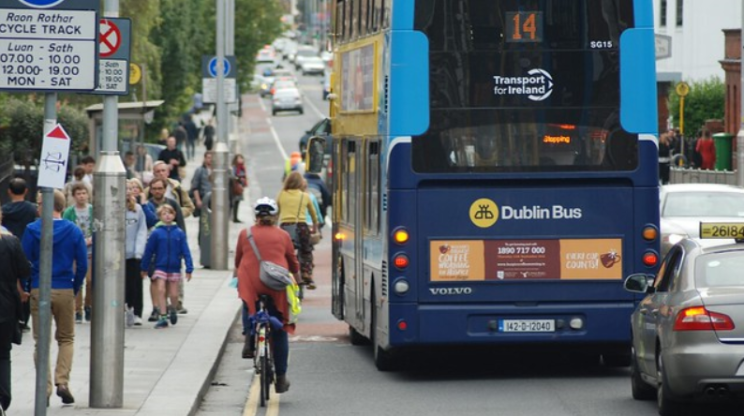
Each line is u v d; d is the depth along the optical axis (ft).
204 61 288.10
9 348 103.50
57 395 118.93
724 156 407.44
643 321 116.06
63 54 87.71
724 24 586.86
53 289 114.11
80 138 317.63
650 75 131.03
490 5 130.11
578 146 131.03
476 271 131.03
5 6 87.25
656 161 131.54
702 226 110.32
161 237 174.70
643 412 114.32
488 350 135.54
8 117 297.74
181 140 562.25
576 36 130.82
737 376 101.55
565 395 126.00
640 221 131.75
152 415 110.52
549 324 131.85
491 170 130.31
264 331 121.80
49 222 89.66
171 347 155.84
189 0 517.14
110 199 112.88
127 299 175.01
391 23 130.21
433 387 133.08
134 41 378.32
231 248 314.14
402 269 130.41
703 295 103.55
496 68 130.31
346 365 150.92
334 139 176.24
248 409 121.08
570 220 131.44
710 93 504.84
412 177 130.00
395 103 129.80
